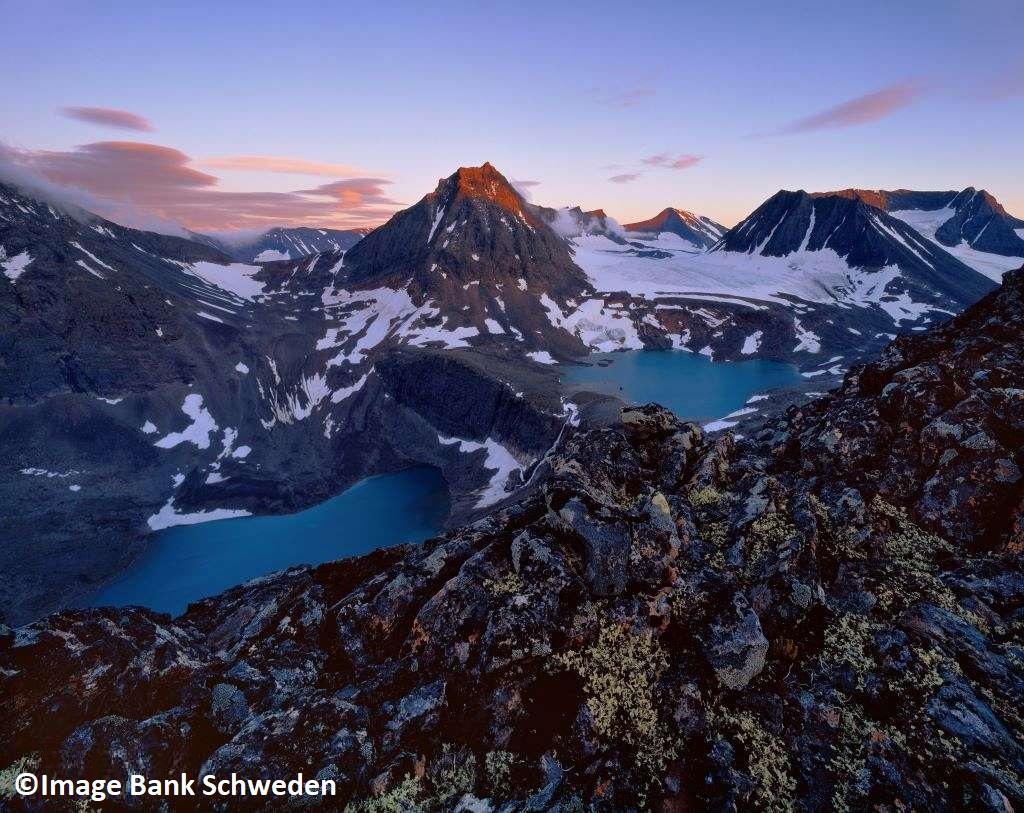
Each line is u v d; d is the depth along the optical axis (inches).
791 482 739.4
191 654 589.9
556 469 738.8
